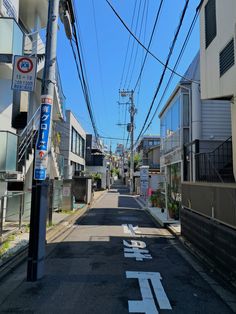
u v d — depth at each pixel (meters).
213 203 7.82
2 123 12.98
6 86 13.31
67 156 31.64
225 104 17.28
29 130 14.80
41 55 15.11
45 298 5.35
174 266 7.54
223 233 6.91
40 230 6.37
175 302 5.27
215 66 10.84
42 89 6.70
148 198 23.73
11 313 4.75
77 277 6.52
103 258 8.17
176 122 19.80
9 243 9.26
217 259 7.28
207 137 17.11
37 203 6.37
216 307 5.09
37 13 16.69
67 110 32.16
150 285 6.08
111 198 34.28
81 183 25.80
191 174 16.19
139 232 12.44
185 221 10.70
